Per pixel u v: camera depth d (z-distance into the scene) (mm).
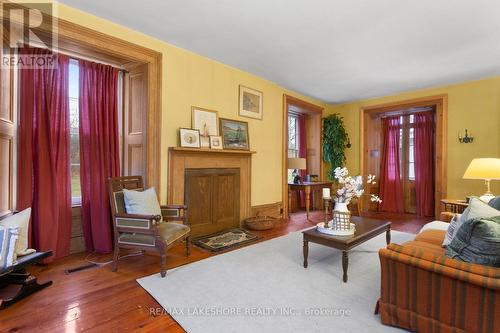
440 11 2588
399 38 3162
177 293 2170
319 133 6324
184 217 3096
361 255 3121
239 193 4398
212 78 3941
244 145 4422
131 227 2561
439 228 2807
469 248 1564
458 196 4805
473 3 2455
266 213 4879
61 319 1798
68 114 2934
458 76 4480
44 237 2680
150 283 2342
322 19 2775
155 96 3316
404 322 1663
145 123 3271
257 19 2803
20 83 2582
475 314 1378
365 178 6074
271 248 3334
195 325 1749
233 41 3328
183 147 3473
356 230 2805
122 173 3482
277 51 3596
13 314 1852
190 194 3691
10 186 2508
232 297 2117
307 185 5242
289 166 5363
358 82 4848
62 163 2881
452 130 4879
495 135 4461
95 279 2420
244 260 2916
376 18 2734
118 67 3379
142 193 2863
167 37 3256
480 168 3377
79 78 2992
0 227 2035
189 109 3662
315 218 5246
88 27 2742
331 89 5289
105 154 3145
